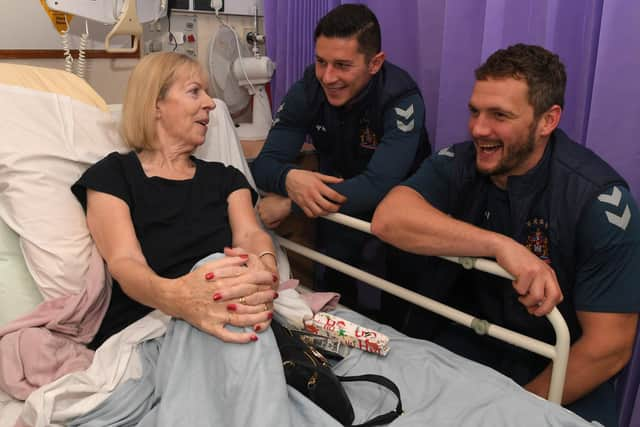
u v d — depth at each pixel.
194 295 1.12
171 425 1.00
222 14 2.40
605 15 1.48
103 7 1.81
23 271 1.39
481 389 1.15
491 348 1.55
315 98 1.86
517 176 1.36
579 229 1.30
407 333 1.66
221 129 1.83
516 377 1.45
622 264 1.26
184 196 1.49
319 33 1.66
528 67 1.26
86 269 1.38
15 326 1.26
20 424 1.09
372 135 1.85
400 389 1.18
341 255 2.16
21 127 1.43
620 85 1.51
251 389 1.01
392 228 1.42
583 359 1.29
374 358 1.28
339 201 1.62
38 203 1.37
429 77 2.03
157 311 1.35
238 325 1.09
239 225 1.53
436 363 1.25
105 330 1.39
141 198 1.43
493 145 1.33
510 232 1.43
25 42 1.93
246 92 2.36
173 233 1.45
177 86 1.48
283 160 1.91
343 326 1.31
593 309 1.30
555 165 1.33
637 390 1.65
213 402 1.05
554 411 1.06
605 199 1.26
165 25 2.27
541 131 1.30
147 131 1.49
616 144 1.55
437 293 1.58
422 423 1.05
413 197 1.46
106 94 2.19
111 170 1.42
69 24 1.94
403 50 2.10
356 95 1.77
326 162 2.08
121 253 1.32
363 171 1.89
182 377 1.09
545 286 1.16
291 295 1.38
